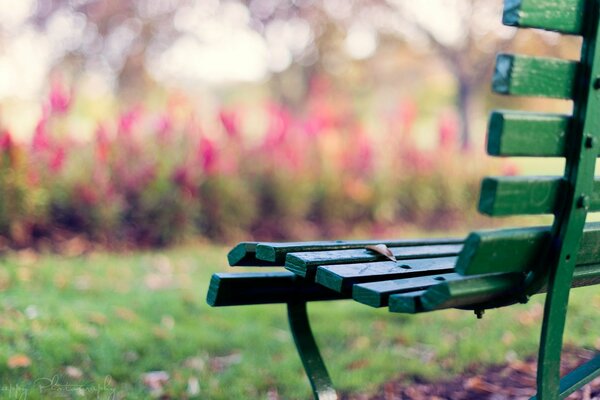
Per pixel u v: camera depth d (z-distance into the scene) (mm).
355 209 7871
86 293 4977
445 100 17766
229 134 7422
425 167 8406
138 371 3445
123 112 7438
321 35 13734
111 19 12617
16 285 5035
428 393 3303
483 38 13250
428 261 2457
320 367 2535
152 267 5930
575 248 1962
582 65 1859
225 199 7105
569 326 4227
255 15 13734
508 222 8742
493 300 2100
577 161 1875
